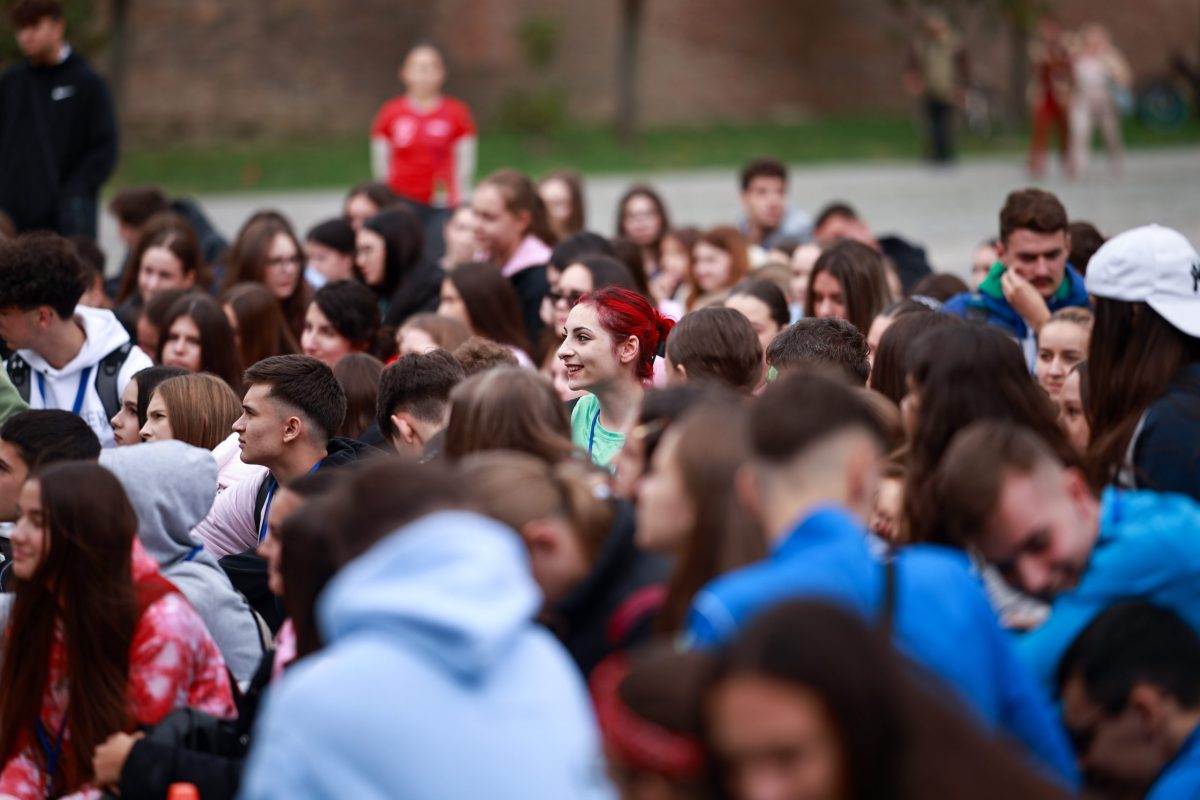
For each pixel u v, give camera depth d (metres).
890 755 6.72
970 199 69.50
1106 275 12.95
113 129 32.38
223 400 16.92
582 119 97.19
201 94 87.38
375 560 8.09
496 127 94.19
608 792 8.14
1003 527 9.51
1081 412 14.60
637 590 10.18
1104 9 108.06
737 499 9.51
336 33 91.00
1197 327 12.65
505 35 95.25
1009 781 6.88
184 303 20.75
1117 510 10.55
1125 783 9.84
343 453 16.12
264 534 16.22
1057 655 10.12
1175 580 10.08
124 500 11.78
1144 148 91.12
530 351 22.98
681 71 100.25
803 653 6.64
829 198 70.00
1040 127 78.19
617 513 10.44
